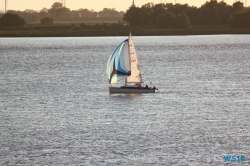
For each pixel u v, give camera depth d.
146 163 184.25
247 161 186.38
